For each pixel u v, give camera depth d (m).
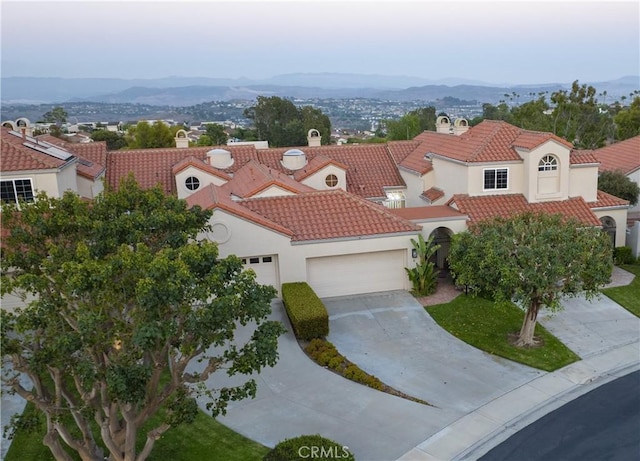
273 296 13.43
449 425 17.08
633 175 40.94
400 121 76.81
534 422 17.22
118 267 11.91
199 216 17.64
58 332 11.66
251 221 25.84
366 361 21.34
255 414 17.78
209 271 13.04
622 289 28.30
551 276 20.20
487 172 31.08
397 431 16.78
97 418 13.22
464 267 23.11
